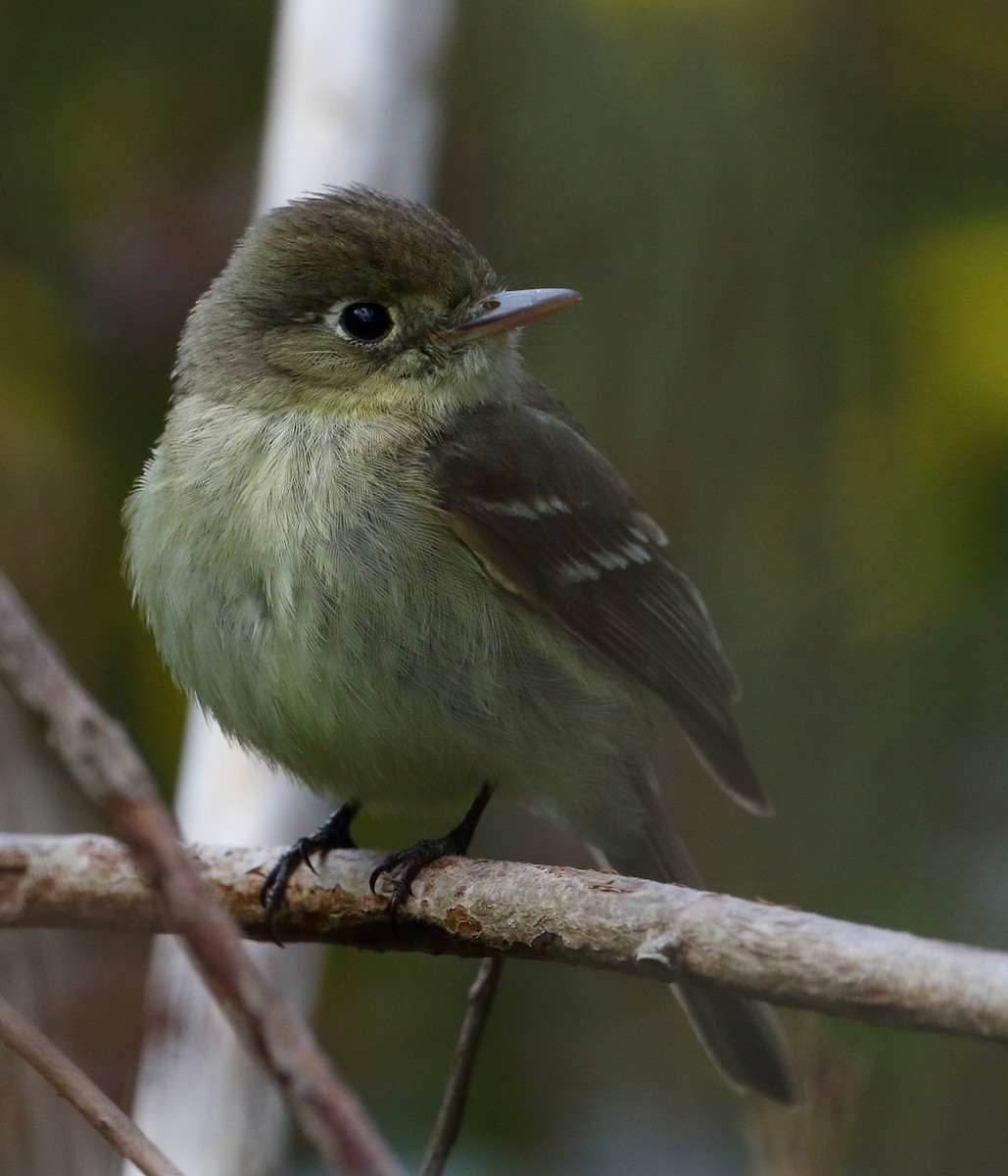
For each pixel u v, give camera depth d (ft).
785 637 38.45
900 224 37.40
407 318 28.09
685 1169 36.96
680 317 38.88
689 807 39.45
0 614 12.69
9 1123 26.61
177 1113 25.32
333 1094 12.49
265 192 31.37
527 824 39.17
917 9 37.63
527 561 27.48
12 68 38.40
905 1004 15.31
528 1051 37.32
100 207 38.17
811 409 38.11
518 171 39.19
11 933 30.01
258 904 23.90
